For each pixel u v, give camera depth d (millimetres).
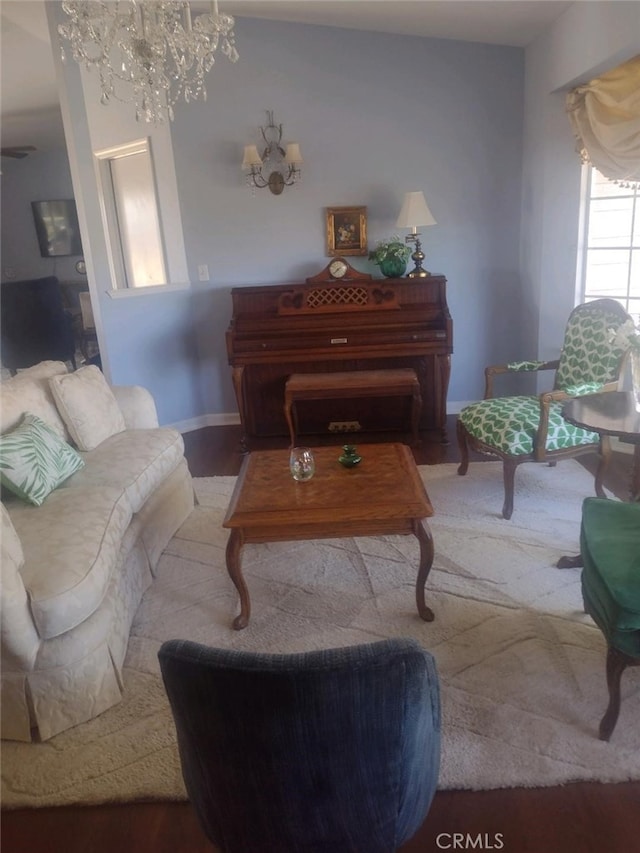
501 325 4496
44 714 1819
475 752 1680
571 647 2068
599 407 2453
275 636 2209
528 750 1680
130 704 1950
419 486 2264
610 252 3746
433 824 1510
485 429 3016
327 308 4062
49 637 1801
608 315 3084
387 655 985
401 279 4066
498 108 4117
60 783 1679
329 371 4199
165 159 4176
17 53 4215
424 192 4246
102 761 1740
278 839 1147
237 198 4238
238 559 2203
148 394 3371
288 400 3859
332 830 1133
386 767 1075
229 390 4613
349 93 4074
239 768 1062
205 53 2383
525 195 4184
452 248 4348
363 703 997
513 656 2037
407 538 2850
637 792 1560
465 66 4043
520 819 1511
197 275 4383
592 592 1781
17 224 7301
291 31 3965
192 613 2385
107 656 1950
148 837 1531
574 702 1839
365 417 4316
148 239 4441
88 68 2488
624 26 2799
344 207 4223
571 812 1521
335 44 3996
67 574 1857
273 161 4176
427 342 3898
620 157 3160
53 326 5914
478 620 2230
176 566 2727
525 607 2289
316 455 2619
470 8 3395
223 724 1017
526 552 2666
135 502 2551
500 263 4383
